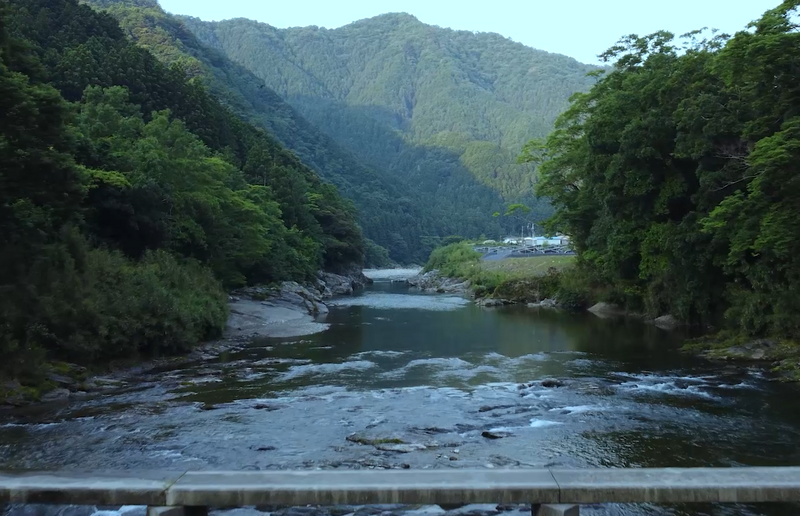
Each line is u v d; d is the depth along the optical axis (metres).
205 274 36.59
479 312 47.31
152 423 15.35
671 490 4.82
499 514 9.32
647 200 34.09
